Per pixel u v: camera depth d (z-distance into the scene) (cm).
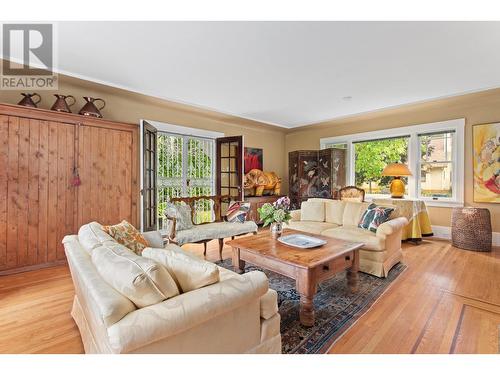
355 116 537
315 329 194
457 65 299
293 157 637
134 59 286
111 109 405
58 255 328
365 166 581
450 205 468
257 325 143
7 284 272
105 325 98
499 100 420
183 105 455
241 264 271
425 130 493
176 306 108
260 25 223
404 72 319
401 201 450
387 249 303
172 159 501
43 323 202
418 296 246
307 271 200
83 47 260
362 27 225
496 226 427
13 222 298
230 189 554
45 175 317
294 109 487
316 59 285
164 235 456
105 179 366
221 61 291
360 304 231
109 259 128
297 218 430
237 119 557
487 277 291
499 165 423
